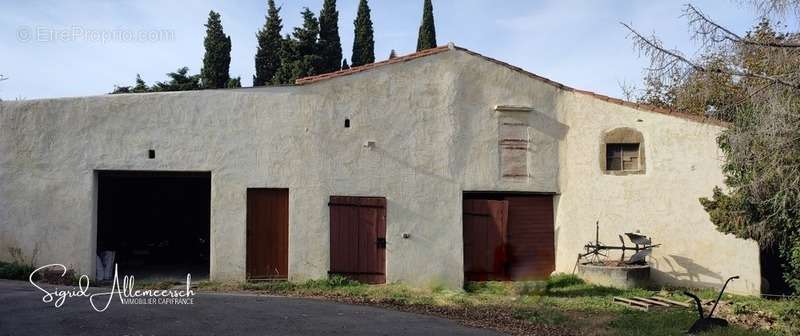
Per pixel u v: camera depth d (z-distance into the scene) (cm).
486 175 1348
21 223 1196
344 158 1284
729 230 1102
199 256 1630
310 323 839
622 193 1342
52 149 1205
